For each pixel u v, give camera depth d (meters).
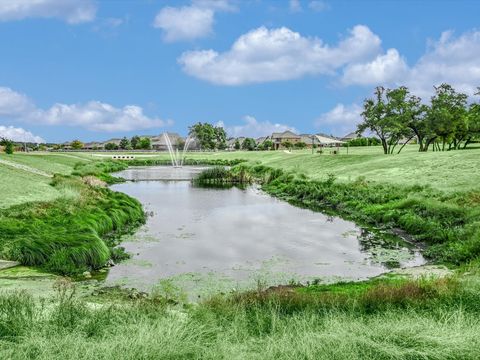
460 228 20.31
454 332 7.29
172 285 14.62
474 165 36.59
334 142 162.00
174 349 6.79
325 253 19.47
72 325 7.92
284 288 13.23
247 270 16.67
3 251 15.80
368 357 6.75
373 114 65.56
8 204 22.83
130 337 7.05
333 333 7.32
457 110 62.88
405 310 9.45
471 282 10.50
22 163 45.91
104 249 17.42
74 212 23.41
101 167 72.25
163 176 67.00
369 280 14.41
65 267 15.61
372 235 23.31
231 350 6.80
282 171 55.12
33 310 8.54
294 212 31.78
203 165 97.12
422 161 43.91
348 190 35.38
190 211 32.38
